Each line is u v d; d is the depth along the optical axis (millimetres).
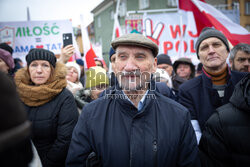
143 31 3979
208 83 1588
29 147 545
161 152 972
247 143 958
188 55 4074
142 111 1008
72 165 1043
